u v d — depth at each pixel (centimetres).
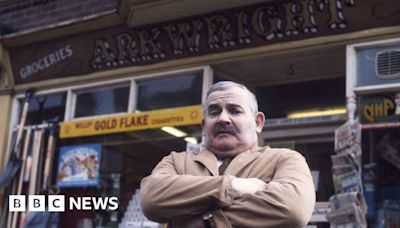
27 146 738
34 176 722
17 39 738
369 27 541
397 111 529
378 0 528
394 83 530
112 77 691
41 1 757
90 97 713
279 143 623
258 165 230
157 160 646
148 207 218
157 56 654
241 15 591
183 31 628
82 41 699
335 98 629
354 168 521
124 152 677
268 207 205
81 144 711
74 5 730
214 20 606
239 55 608
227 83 250
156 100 662
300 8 561
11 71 758
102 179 686
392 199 522
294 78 652
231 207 209
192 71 639
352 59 550
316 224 567
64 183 709
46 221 690
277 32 581
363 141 538
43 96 746
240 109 243
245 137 241
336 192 538
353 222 507
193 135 628
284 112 653
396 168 526
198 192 212
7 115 754
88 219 685
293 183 213
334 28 555
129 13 636
